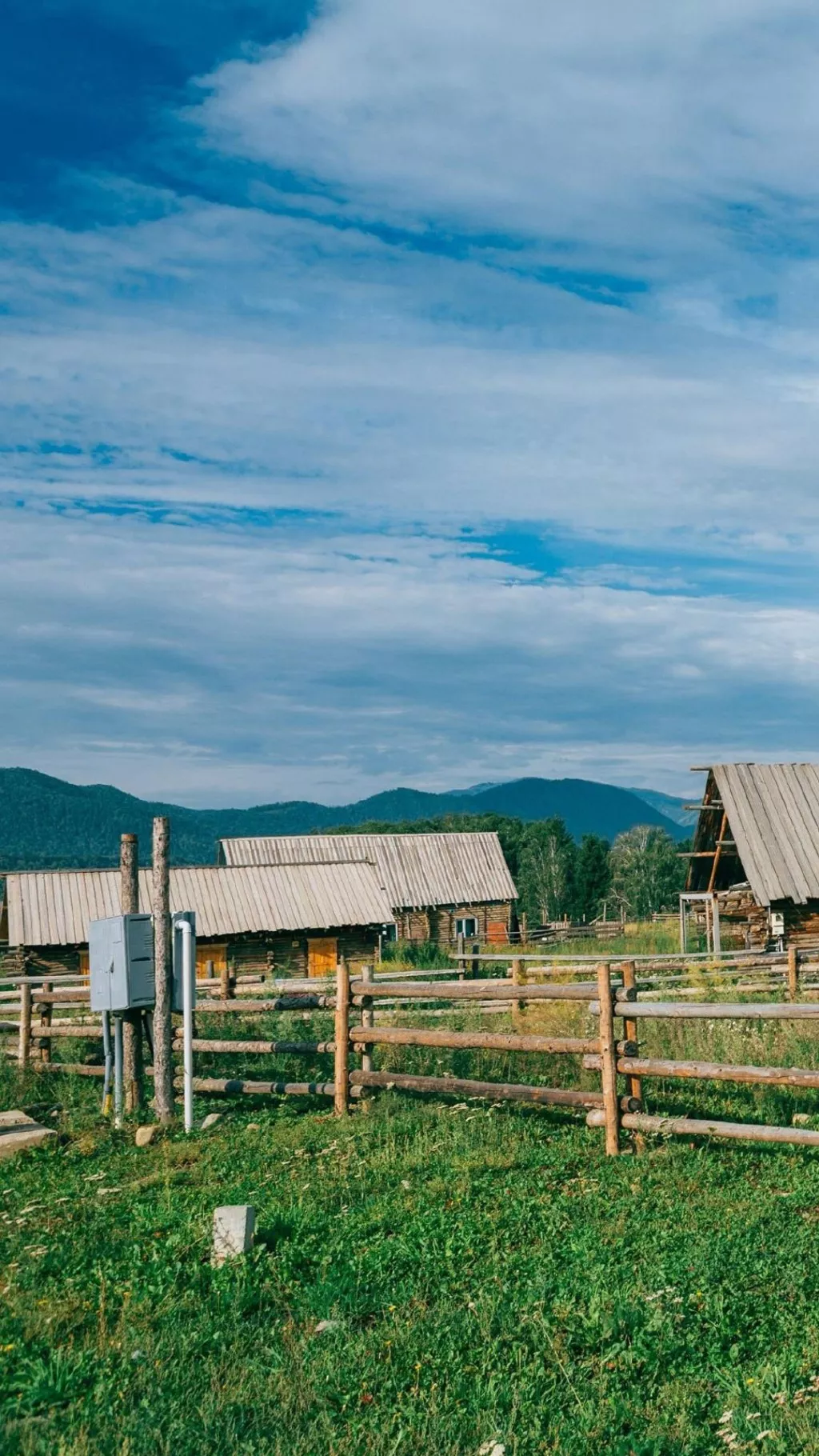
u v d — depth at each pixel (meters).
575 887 84.62
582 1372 5.55
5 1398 5.41
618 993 9.84
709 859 39.34
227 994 21.03
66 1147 10.94
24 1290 6.88
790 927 34.25
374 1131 10.56
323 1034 15.51
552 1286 6.51
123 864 13.00
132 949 11.90
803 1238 7.17
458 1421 5.09
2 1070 14.05
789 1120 10.19
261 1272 6.88
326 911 39.56
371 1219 7.90
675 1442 4.86
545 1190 8.55
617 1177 8.79
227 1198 8.58
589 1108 10.58
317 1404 5.31
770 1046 12.90
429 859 55.31
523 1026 15.87
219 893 39.25
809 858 34.56
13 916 36.53
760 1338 5.80
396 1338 5.89
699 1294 6.28
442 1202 8.27
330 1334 6.01
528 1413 5.17
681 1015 9.45
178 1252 7.30
